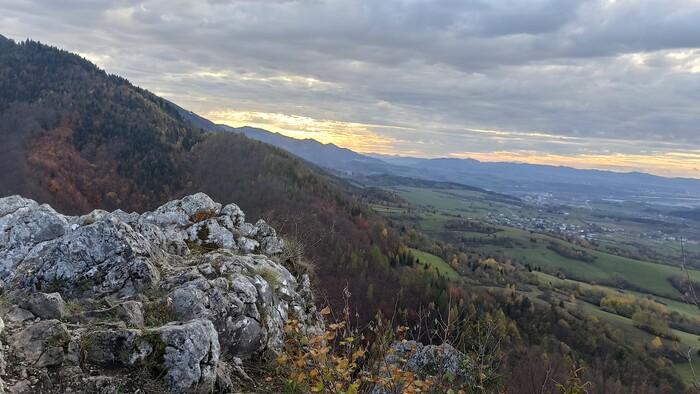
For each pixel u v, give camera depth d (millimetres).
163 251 9852
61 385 5273
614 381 27672
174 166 101812
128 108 133875
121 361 5832
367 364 6641
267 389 7219
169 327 6250
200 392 6055
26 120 109688
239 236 13359
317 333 10281
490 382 6871
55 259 7941
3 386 4914
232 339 7707
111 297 7633
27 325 6066
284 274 11391
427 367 6742
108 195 90625
